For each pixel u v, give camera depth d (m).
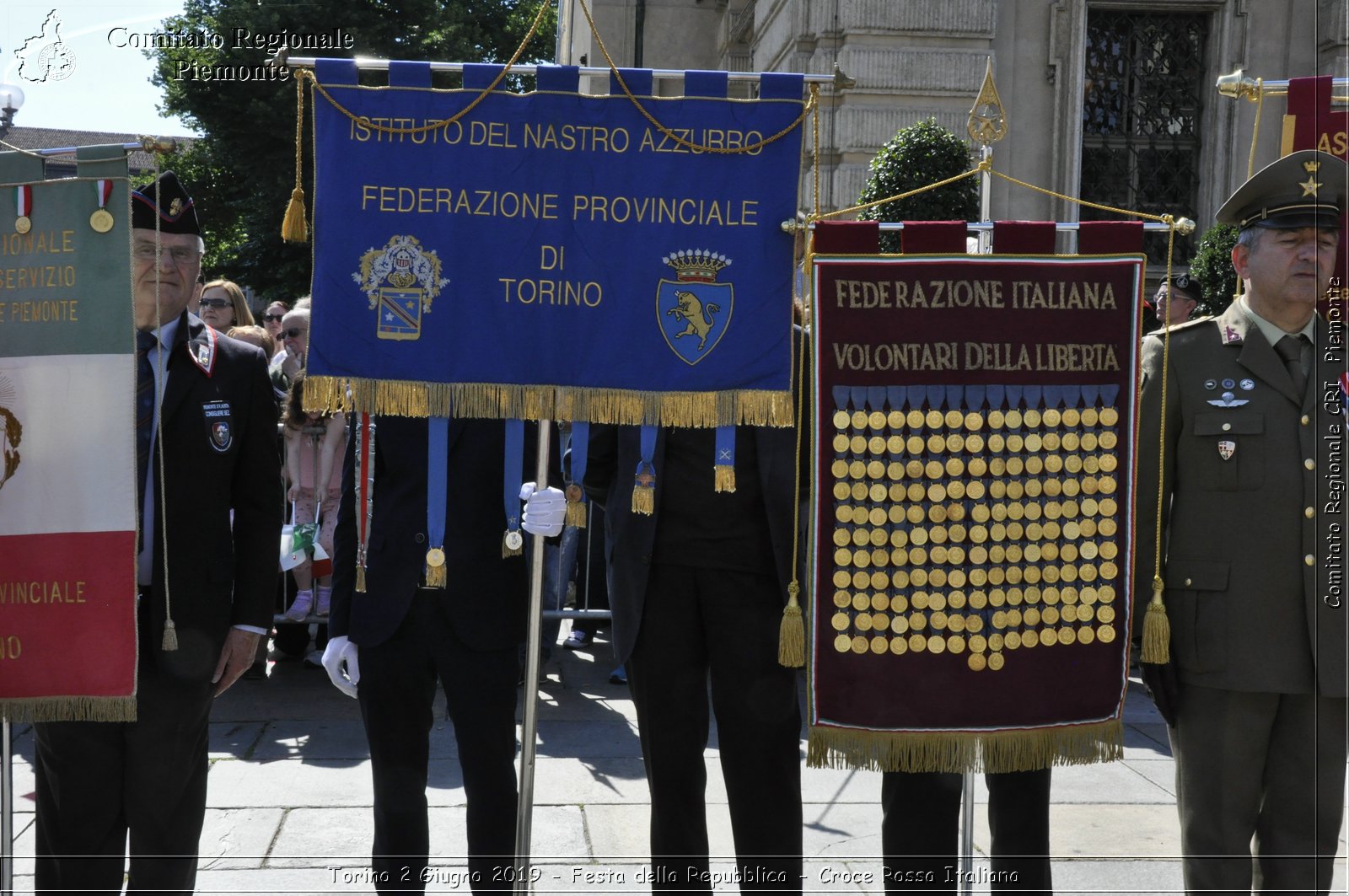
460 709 3.34
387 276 3.11
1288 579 3.20
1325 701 3.21
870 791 4.83
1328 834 3.25
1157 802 4.75
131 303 3.10
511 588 3.41
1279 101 10.79
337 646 3.46
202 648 3.22
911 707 3.18
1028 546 3.20
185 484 3.22
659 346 3.14
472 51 20.80
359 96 3.11
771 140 3.13
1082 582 3.22
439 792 4.73
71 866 3.19
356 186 3.11
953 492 3.18
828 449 3.19
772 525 3.33
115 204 3.10
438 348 3.12
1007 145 10.75
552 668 6.84
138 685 3.16
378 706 3.37
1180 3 10.84
